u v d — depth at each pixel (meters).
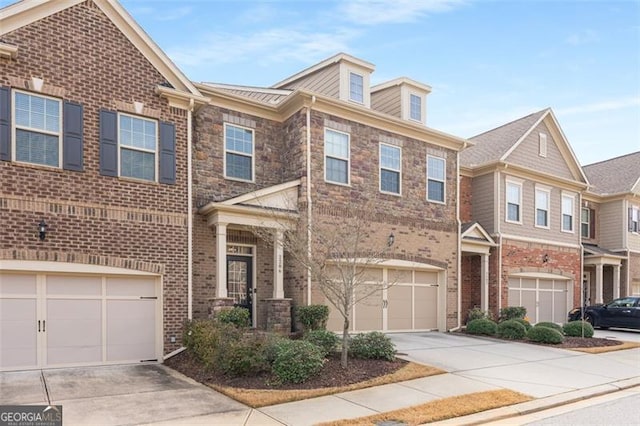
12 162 10.04
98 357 10.97
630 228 26.94
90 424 6.87
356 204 15.28
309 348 9.56
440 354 12.56
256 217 13.26
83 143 10.92
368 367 10.19
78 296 10.82
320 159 14.61
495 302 19.55
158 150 11.97
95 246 10.88
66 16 10.94
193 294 12.79
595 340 15.93
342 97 16.45
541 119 22.23
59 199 10.51
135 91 11.77
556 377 10.43
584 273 26.47
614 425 7.13
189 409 7.62
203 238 13.20
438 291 17.78
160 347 11.59
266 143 14.98
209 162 13.70
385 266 16.06
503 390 8.98
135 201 11.50
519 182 21.05
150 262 11.59
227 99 14.19
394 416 7.31
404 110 17.95
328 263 12.73
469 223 19.78
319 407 7.76
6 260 9.86
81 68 11.04
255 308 14.17
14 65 10.20
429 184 17.59
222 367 9.53
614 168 29.86
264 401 7.96
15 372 10.01
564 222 23.19
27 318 10.25
